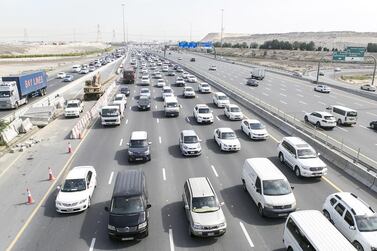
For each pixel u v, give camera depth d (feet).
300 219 43.73
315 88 205.77
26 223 55.21
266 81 251.19
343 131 113.80
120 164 80.74
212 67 323.16
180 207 60.03
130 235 49.21
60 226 54.29
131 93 188.55
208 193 54.75
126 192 53.93
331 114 120.47
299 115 134.51
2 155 87.81
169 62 409.49
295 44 613.52
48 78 263.08
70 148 89.45
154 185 68.80
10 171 77.41
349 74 345.31
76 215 57.77
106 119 114.21
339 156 80.07
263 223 54.80
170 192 65.72
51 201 62.95
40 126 119.14
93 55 599.57
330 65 434.71
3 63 381.40
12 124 104.94
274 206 54.90
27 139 101.96
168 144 96.27
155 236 51.39
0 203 62.18
